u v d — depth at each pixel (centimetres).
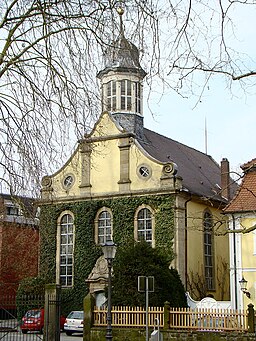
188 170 5044
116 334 2634
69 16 1202
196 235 4453
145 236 4297
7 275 5284
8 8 1200
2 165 1284
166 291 3064
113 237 4409
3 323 3144
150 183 4344
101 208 4550
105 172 4559
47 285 2434
